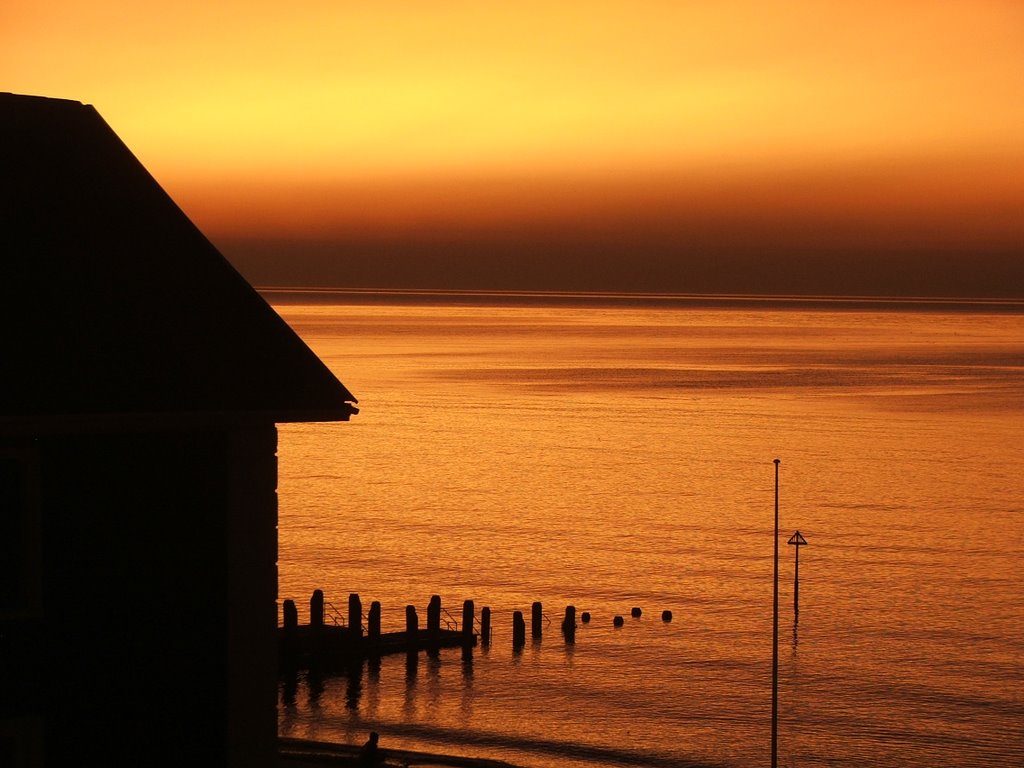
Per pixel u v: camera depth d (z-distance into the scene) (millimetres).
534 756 97125
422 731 103250
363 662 123000
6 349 30375
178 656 31891
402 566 173500
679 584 163500
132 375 31188
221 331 33625
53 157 35000
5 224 32750
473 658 126062
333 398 33719
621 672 121938
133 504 31375
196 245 35469
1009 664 125188
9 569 30406
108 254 33656
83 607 30797
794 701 112688
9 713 29938
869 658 127438
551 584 163625
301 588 158375
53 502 30484
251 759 33000
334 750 89688
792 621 143375
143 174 36375
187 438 32094
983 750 100062
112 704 31109
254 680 32969
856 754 98875
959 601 153250
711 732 104188
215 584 32375
